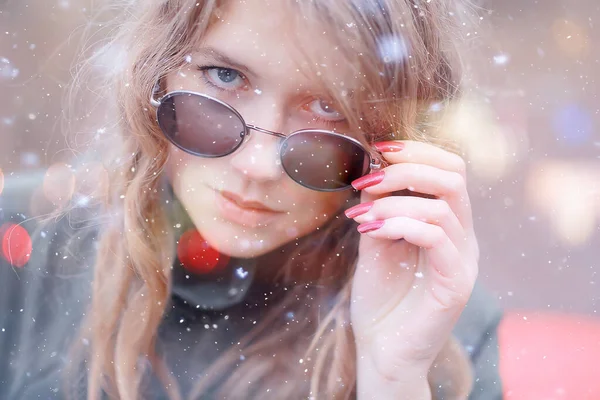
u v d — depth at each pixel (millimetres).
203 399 512
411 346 476
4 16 1039
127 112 488
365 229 467
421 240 462
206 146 440
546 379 683
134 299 520
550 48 1541
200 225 466
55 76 922
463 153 509
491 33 1126
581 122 1396
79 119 578
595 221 1214
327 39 409
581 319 871
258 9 406
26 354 536
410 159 461
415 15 444
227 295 519
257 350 518
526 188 1237
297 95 427
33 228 560
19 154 910
